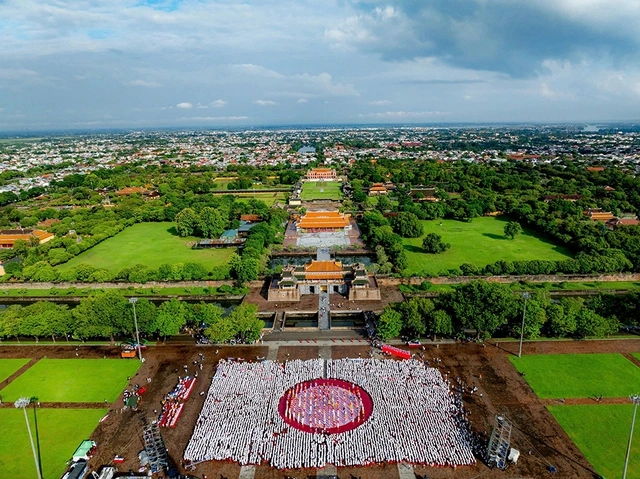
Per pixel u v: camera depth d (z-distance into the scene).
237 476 114.31
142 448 124.56
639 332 183.62
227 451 121.50
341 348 174.50
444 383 149.25
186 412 138.50
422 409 136.50
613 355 166.62
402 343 176.50
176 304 184.50
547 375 154.25
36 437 129.00
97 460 120.56
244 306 185.25
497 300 170.12
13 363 167.25
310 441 124.56
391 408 137.12
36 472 116.25
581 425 130.62
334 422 132.25
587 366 159.50
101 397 146.62
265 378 153.75
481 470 115.44
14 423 134.75
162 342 180.88
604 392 145.38
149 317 175.75
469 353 168.50
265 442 124.56
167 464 117.44
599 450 121.56
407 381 150.50
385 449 121.56
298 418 133.88
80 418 136.75
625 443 124.06
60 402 144.25
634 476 112.62
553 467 115.19
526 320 172.50
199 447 123.00
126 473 116.00
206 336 183.25
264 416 134.75
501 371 157.00
